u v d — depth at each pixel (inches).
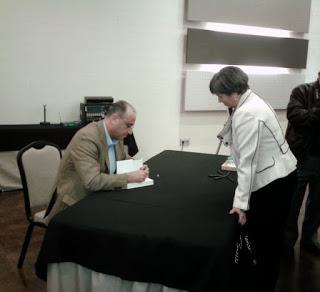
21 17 149.6
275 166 67.1
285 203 73.0
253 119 61.2
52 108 161.5
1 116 154.9
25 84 155.6
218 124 191.9
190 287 52.3
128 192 73.0
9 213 127.9
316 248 103.6
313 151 97.7
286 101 200.4
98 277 57.7
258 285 77.2
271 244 76.3
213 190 75.5
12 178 148.7
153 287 55.7
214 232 54.7
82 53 161.5
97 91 167.2
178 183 80.0
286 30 193.9
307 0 193.3
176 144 187.3
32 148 86.7
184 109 182.4
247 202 61.1
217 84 63.7
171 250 52.5
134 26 167.3
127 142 157.6
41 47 154.8
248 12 182.4
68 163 76.3
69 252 58.4
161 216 60.7
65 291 60.7
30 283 86.4
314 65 205.9
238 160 65.6
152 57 173.2
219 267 50.1
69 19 156.6
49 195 88.3
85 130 76.0
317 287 88.0
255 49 187.3
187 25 176.1
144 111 177.3
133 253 54.3
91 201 67.3
